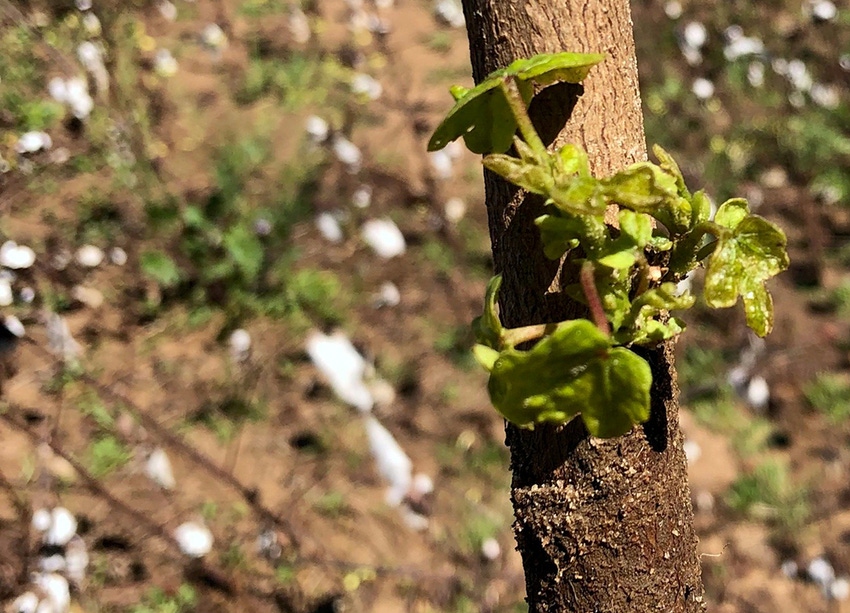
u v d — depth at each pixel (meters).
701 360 0.56
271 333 0.54
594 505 0.13
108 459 0.45
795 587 0.45
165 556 0.42
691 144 0.71
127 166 0.60
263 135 0.69
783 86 0.76
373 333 0.55
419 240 0.62
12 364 0.47
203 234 0.56
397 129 0.72
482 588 0.43
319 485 0.47
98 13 0.64
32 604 0.38
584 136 0.12
